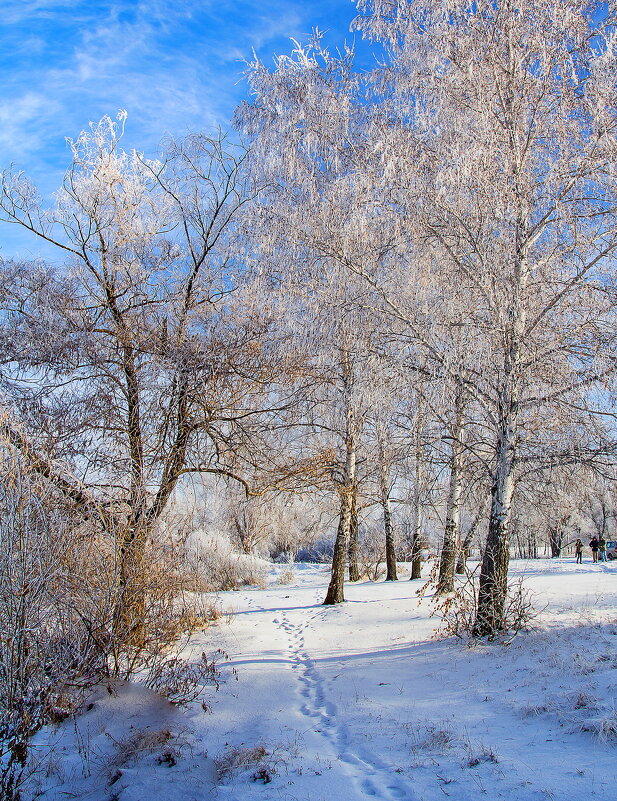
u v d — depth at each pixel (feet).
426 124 32.91
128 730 20.63
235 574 82.84
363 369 33.47
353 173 34.60
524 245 31.19
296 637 42.14
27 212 36.63
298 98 36.91
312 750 19.02
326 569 111.75
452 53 31.99
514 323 31.09
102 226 37.68
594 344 29.30
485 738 17.78
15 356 35.81
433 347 31.32
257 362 38.96
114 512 26.78
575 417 30.89
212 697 26.08
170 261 39.83
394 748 18.15
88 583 22.52
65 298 37.37
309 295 36.04
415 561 77.30
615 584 51.19
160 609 26.16
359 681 27.68
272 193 39.09
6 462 19.71
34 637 19.67
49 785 17.51
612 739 15.72
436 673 27.02
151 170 40.06
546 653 26.02
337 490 56.08
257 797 15.44
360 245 33.35
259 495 45.16
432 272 33.12
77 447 32.83
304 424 45.68
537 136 31.60
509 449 32.55
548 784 13.74
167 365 36.88
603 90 28.22
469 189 30.89
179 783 16.67
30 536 19.53
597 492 34.60
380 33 34.24
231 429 40.32
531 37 30.50
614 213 29.45
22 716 18.42
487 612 32.22
